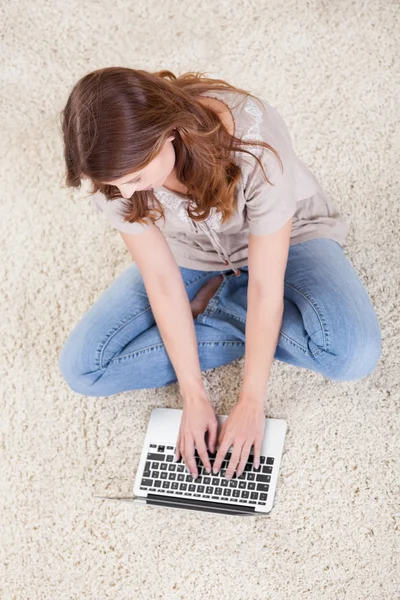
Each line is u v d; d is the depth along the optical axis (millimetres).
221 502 1510
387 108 1812
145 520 1561
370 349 1405
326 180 1774
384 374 1584
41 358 1742
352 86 1849
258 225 1233
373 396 1571
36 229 1859
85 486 1614
